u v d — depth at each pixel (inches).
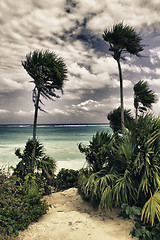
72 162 510.0
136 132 164.6
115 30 235.3
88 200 187.8
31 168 219.3
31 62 220.1
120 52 247.9
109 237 123.0
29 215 145.0
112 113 297.1
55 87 237.6
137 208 138.6
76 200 196.5
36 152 240.7
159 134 155.8
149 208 126.3
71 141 1193.4
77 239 122.3
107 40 242.5
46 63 218.8
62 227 136.9
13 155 634.8
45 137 1603.1
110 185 156.2
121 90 249.9
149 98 251.1
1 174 166.1
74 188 244.1
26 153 226.8
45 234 128.8
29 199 158.1
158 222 131.2
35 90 230.1
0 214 134.7
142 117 170.1
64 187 265.6
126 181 149.6
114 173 164.2
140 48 242.1
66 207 180.7
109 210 157.0
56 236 126.3
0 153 676.1
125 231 130.3
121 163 171.0
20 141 1226.0
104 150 178.7
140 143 160.6
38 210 153.7
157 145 155.1
